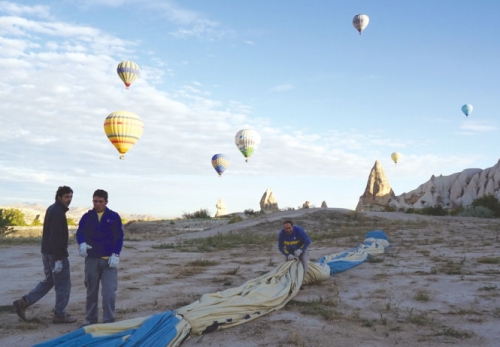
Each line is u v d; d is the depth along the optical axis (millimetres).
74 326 6066
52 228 6102
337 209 33469
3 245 21062
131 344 4695
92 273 5906
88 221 5926
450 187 100250
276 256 14195
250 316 6090
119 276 10367
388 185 94438
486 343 5129
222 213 85250
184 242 21953
